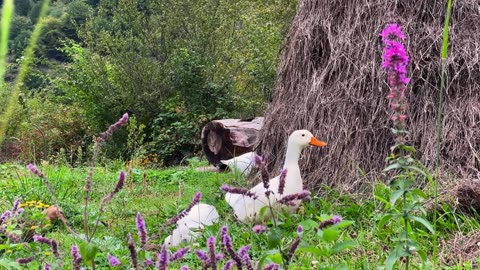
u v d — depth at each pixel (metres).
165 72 18.73
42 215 5.97
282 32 17.98
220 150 11.38
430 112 6.23
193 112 17.89
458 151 5.93
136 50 19.88
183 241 5.04
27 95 18.53
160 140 17.06
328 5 7.10
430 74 6.32
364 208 5.66
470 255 4.36
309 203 5.89
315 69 7.13
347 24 6.89
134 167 12.29
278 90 7.57
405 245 3.26
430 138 6.09
